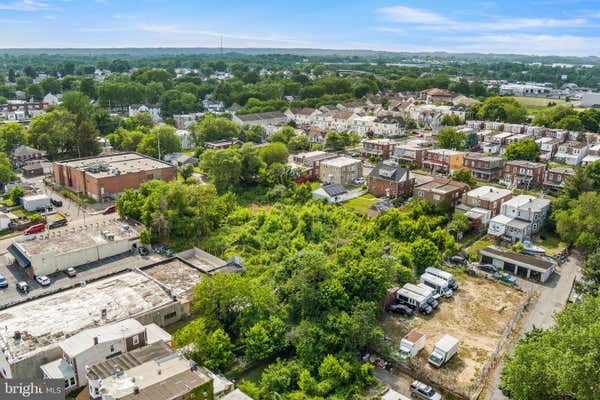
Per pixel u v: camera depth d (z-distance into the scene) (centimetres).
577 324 4775
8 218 9919
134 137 15600
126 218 10181
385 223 9594
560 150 15500
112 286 6831
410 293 7194
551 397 4569
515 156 14750
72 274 7856
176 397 4316
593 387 4059
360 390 5350
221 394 4856
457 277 8144
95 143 14888
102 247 8494
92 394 4575
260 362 5869
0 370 5431
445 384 5497
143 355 4959
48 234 8888
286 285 6656
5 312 6047
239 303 6212
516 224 9494
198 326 5634
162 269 7631
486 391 5459
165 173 12544
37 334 5544
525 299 7300
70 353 5038
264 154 13775
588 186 10406
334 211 10494
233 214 10500
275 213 10438
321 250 8706
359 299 6438
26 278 7819
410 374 5728
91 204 11394
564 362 4191
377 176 12019
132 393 4328
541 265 8056
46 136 14712
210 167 12319
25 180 13275
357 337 5834
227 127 17250
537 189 12656
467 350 6209
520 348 4762
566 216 9200
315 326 5903
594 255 7375
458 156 14025
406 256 8081
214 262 8375
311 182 13288
